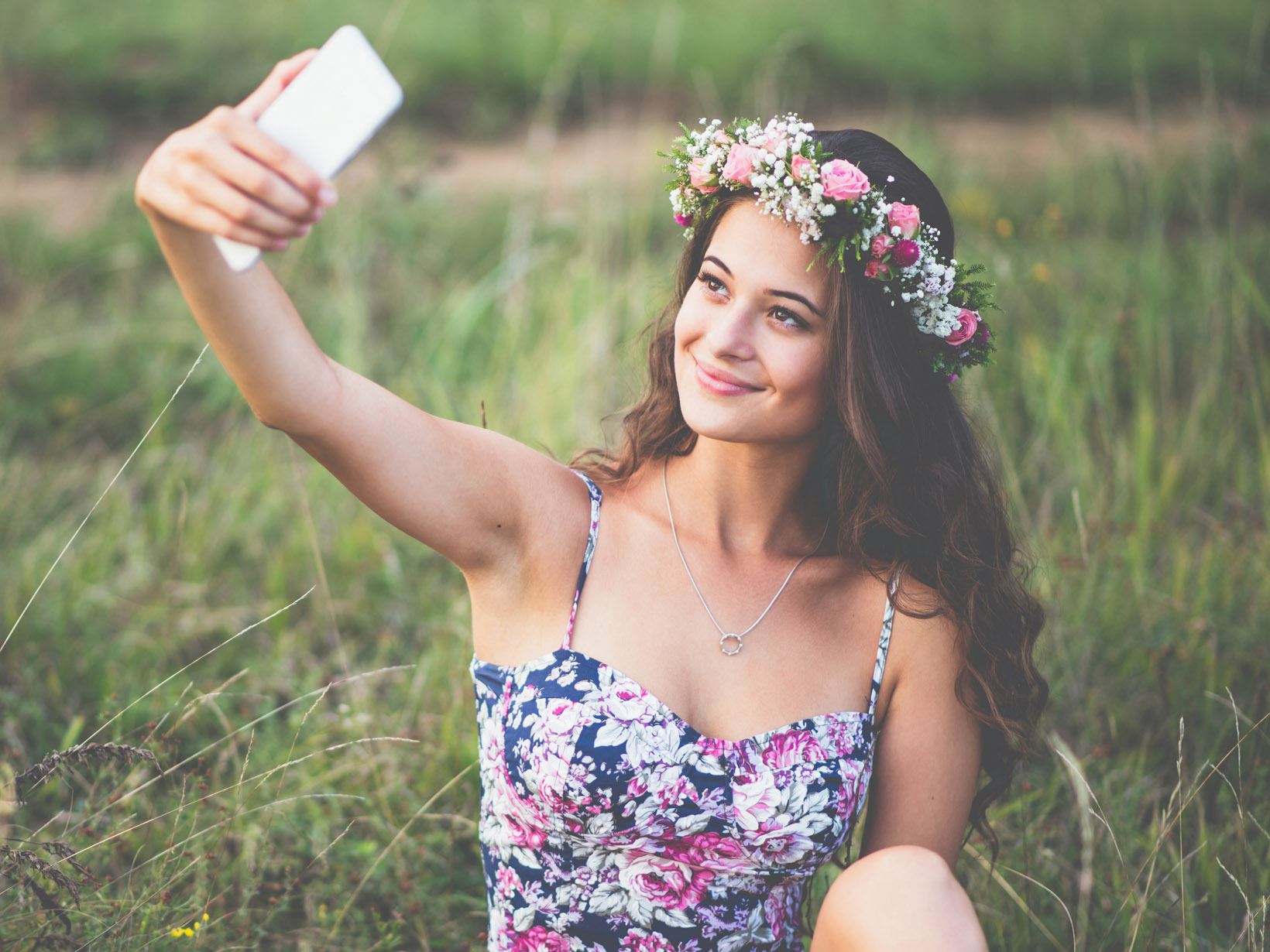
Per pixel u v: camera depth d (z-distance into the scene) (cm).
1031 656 229
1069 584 361
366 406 182
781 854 200
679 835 197
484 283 570
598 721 195
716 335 200
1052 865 281
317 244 635
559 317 514
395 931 263
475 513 197
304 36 1080
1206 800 304
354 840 291
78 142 880
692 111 993
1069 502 402
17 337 539
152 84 968
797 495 223
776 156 200
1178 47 1023
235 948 239
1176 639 342
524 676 201
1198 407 430
